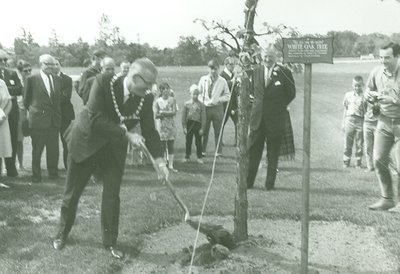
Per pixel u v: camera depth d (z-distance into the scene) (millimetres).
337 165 10195
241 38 5102
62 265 4867
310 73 4078
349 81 31109
